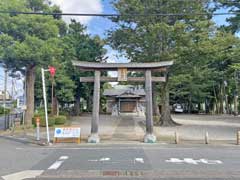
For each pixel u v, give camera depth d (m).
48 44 28.06
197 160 13.24
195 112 75.00
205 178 9.66
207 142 19.55
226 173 10.47
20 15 27.45
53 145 18.84
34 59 27.66
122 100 57.53
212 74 45.59
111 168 11.43
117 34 31.31
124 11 30.47
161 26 28.03
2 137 22.94
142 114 56.78
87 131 27.39
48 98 43.22
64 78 40.41
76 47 46.09
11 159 13.68
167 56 29.14
